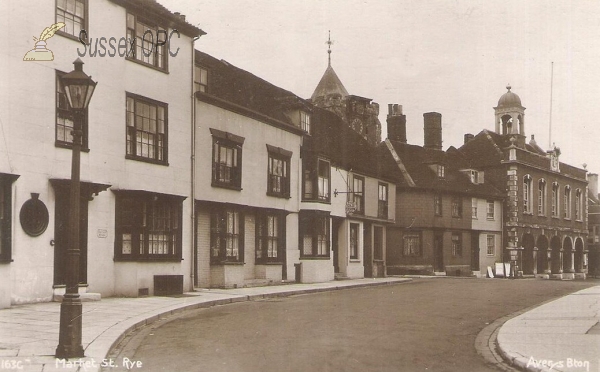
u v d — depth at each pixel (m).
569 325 13.28
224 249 23.36
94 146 17.91
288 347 10.62
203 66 23.44
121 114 18.98
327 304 18.16
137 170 19.52
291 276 28.20
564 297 20.97
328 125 34.69
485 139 55.91
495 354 10.59
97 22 18.20
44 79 16.33
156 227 20.00
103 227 18.17
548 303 18.66
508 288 25.94
